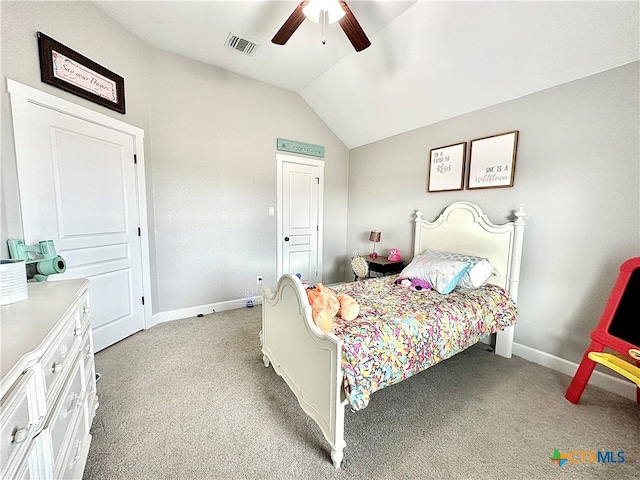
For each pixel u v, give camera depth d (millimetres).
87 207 2186
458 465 1293
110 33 2297
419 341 1557
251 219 3527
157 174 2850
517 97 2305
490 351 2471
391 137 3596
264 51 2789
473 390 1886
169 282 3025
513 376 2062
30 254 1747
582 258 2002
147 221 2770
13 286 1108
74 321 1130
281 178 3736
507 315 2109
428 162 3121
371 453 1357
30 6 1731
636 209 1759
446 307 1834
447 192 2924
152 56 2719
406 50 2508
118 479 1195
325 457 1330
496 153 2445
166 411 1629
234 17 2307
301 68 3117
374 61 2779
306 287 1840
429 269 2348
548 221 2160
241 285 3527
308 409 1458
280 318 1780
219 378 1979
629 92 1749
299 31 2455
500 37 2043
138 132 2613
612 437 1467
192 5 2172
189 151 3020
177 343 2504
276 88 3561
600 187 1896
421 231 3115
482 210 2576
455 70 2434
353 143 4180
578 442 1433
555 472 1259
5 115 1633
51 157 1909
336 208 4359
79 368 1167
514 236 2262
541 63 2033
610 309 1706
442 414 1646
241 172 3393
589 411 1671
